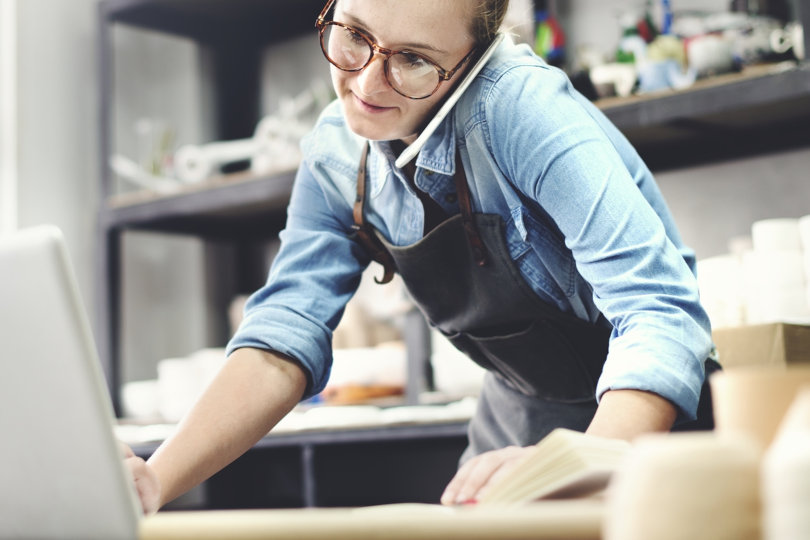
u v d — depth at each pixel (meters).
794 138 2.91
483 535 0.66
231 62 4.26
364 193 1.57
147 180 3.92
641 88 2.75
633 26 2.93
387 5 1.28
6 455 0.87
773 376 0.70
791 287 2.42
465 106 1.40
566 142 1.29
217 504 3.89
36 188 3.98
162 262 4.27
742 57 2.64
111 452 0.83
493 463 0.96
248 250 4.21
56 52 4.09
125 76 4.28
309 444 2.92
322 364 1.52
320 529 0.69
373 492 3.62
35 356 0.84
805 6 2.50
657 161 3.14
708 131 2.88
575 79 2.83
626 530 0.60
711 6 3.08
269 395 1.46
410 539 0.67
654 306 1.16
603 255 1.22
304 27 4.12
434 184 1.49
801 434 0.58
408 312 3.10
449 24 1.30
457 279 1.58
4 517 0.88
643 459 0.61
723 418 0.72
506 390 1.77
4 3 3.98
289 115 3.71
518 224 1.44
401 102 1.34
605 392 1.12
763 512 0.59
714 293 2.50
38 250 0.82
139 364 4.16
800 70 2.50
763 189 2.98
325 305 1.57
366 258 1.67
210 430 1.41
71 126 4.11
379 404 3.22
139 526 0.78
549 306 1.54
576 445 0.81
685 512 0.59
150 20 4.04
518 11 3.12
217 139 4.25
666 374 1.09
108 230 3.79
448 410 2.92
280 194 3.44
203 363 3.60
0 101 3.96
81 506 0.84
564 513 0.65
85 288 4.07
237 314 3.94
